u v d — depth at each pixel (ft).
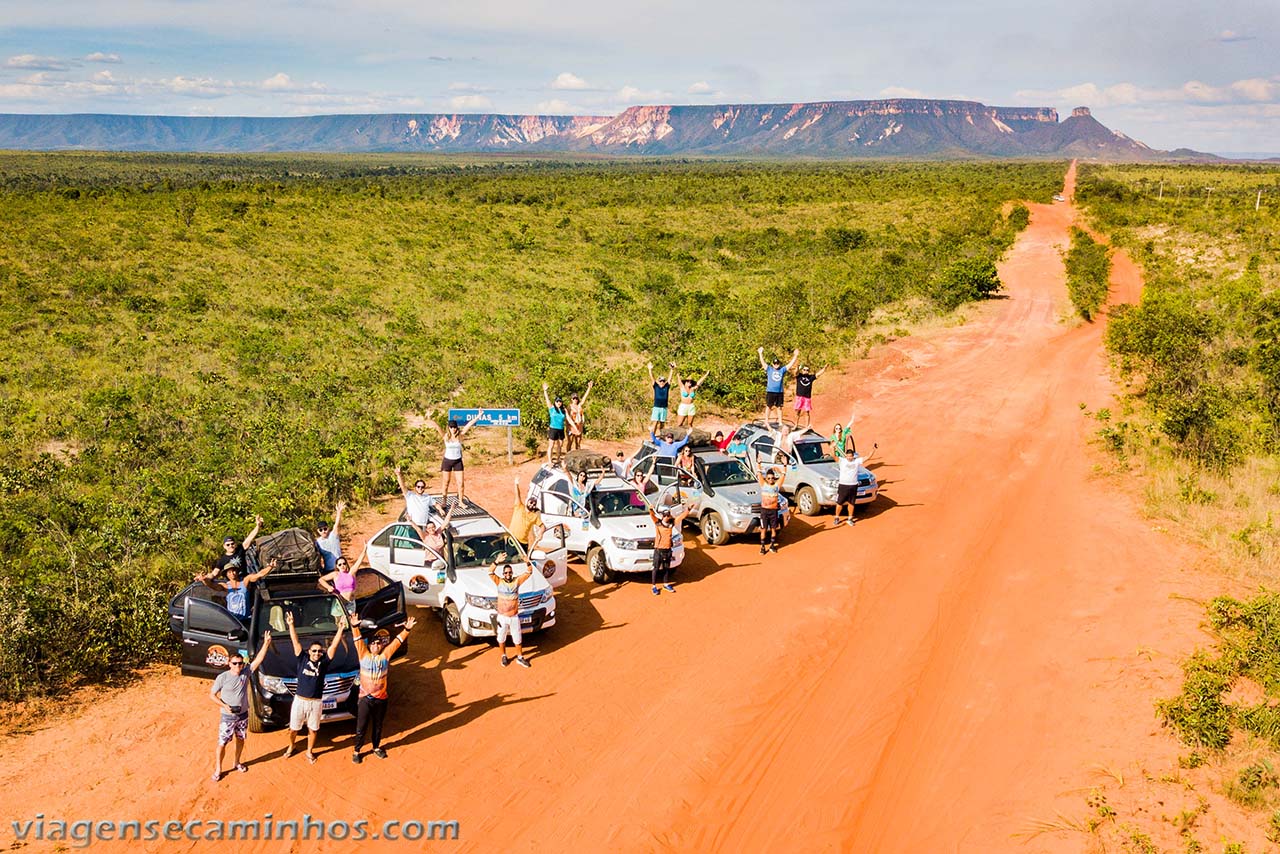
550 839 27.09
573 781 29.94
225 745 29.45
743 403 84.17
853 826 28.14
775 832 27.78
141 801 27.81
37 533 46.01
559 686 36.27
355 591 38.11
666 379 65.26
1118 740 31.53
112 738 31.22
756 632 41.16
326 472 57.26
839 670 37.68
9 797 27.50
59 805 27.32
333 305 122.21
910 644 39.88
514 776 30.14
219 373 88.17
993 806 28.86
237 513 48.93
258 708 31.58
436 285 141.18
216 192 238.27
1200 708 30.89
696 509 54.95
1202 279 133.28
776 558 50.67
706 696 35.55
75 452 65.16
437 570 41.39
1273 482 56.44
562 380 81.82
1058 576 46.34
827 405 85.05
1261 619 36.32
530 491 54.65
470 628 38.65
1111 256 166.61
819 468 58.75
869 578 47.32
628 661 38.45
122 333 103.55
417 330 111.04
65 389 80.94
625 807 28.66
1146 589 43.21
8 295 115.96
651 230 209.56
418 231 200.75
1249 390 74.28
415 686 36.27
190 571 43.21
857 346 106.22
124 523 45.70
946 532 54.03
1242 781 28.25
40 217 180.34
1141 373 90.48
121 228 173.17
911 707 34.91
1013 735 32.73
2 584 38.17
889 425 78.89
